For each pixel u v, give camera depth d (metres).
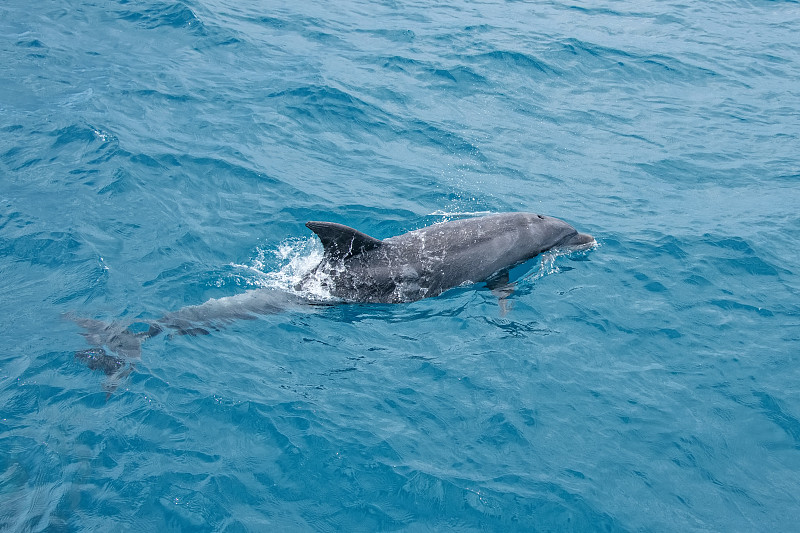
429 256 11.83
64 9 22.61
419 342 10.59
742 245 13.41
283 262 12.29
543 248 12.79
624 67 22.09
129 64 19.56
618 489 8.26
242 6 24.61
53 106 16.88
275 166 15.44
